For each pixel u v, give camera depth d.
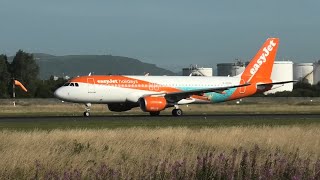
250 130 90.50
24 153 53.72
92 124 120.12
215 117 154.25
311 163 44.31
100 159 53.56
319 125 112.00
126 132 85.50
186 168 41.09
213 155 47.72
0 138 74.19
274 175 39.94
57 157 52.81
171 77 177.38
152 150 60.84
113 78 167.75
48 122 127.12
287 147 64.69
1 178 43.69
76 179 40.00
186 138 76.88
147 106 159.38
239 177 40.59
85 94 163.25
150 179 39.97
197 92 169.75
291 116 159.88
